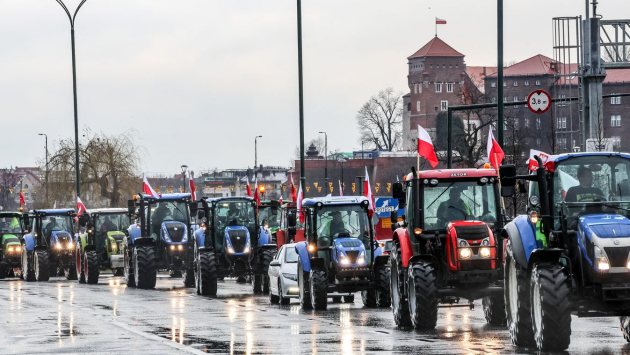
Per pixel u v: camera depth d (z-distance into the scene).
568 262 22.98
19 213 73.00
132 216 60.34
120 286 57.75
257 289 49.84
